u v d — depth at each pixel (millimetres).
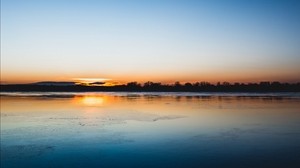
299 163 11820
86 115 26812
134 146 14461
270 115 27000
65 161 12016
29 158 12328
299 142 15352
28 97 66750
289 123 21922
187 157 12695
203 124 21609
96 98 63500
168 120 23859
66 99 57344
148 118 24984
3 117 25062
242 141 15680
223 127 20250
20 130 18234
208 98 60375
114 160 12266
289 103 42000
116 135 17078
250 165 11648
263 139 16172
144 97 69312
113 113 28922
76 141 15297
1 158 12281
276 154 13102
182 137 16734
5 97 66062
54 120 23203
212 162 12016
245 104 40875
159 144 14969
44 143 14812
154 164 11758
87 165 11578
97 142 15156
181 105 39812
